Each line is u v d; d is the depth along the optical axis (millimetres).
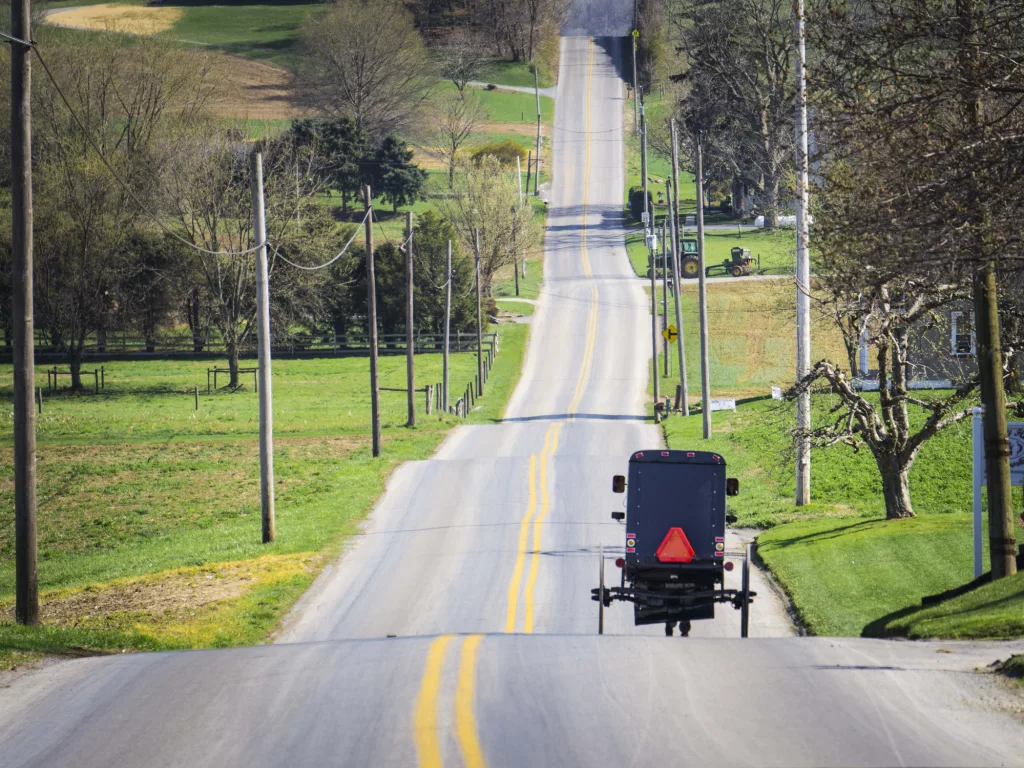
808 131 64938
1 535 142625
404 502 148750
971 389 115000
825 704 42344
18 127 81188
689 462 76000
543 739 37875
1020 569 78375
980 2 56562
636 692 44469
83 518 150375
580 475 164375
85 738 40250
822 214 62750
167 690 47438
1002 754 36000
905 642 58969
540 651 54344
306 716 41875
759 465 168375
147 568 116688
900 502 120562
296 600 100250
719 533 75625
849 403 118000
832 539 112062
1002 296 83625
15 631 70250
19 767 37188
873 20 60562
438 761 35531
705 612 75562
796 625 85438
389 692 45188
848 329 119188
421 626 90375
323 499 153625
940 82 56875
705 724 39656
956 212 53562
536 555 116188
